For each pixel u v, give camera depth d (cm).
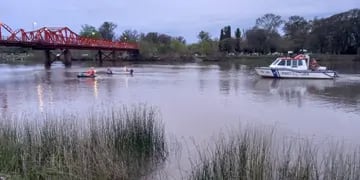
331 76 4538
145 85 3988
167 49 12362
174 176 1116
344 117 2122
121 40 13800
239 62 9919
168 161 1238
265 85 3944
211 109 2400
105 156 1047
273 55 11506
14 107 2483
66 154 1000
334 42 11081
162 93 3284
